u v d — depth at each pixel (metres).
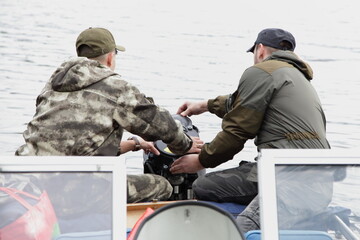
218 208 7.04
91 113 9.78
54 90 9.97
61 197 7.28
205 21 26.28
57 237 7.19
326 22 26.19
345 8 26.77
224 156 10.87
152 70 22.38
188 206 7.07
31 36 23.19
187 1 27.70
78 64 9.94
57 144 9.68
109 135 9.92
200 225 7.09
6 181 7.22
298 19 26.55
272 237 7.23
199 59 23.44
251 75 10.58
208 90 21.34
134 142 11.46
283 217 7.38
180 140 10.52
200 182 10.90
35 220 7.22
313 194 7.45
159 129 10.11
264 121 10.53
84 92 9.84
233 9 27.05
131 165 17.06
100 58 10.62
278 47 11.61
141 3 27.05
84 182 7.29
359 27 25.78
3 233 7.19
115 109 9.84
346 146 18.55
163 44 24.25
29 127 9.97
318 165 7.48
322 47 24.64
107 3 26.48
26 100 19.80
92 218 7.24
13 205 7.23
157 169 11.72
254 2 27.81
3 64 21.59
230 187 10.79
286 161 7.41
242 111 10.55
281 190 7.40
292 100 10.34
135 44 24.20
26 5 25.95
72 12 25.81
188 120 12.45
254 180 10.50
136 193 10.99
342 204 7.55
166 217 7.06
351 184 7.53
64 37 23.80
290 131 10.23
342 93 21.94
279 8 27.53
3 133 18.03
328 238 7.38
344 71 23.28
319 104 10.59
